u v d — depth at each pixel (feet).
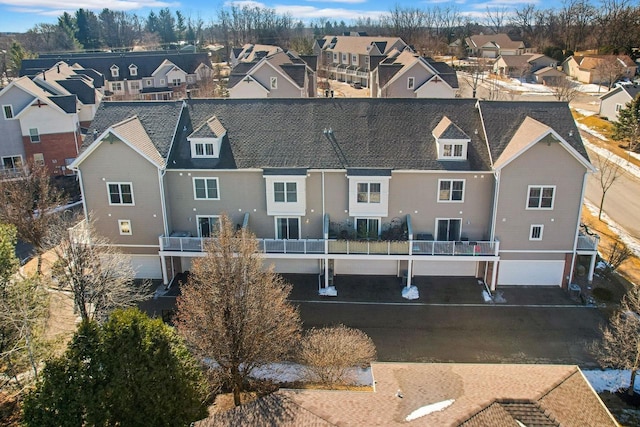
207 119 105.81
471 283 103.09
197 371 62.13
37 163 153.58
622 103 212.64
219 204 101.86
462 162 97.76
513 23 500.33
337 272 106.52
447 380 59.36
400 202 100.32
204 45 556.10
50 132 164.66
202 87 276.21
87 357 56.24
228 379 72.13
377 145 101.04
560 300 97.66
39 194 128.88
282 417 54.34
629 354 74.02
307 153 100.42
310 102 108.68
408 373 62.49
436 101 107.96
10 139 160.45
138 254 102.47
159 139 101.96
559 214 96.68
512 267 100.89
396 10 497.46
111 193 98.68
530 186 94.94
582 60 319.68
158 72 293.02
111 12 620.90
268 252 98.89
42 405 53.78
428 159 98.53
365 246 97.60
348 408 54.54
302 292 100.22
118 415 55.98
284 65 225.76
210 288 67.87
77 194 155.12
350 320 91.76
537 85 301.02
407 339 86.69
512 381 58.80
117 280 82.23
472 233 101.60
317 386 74.02
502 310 94.58
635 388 75.72
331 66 351.05
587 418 53.31
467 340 86.53
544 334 88.02
